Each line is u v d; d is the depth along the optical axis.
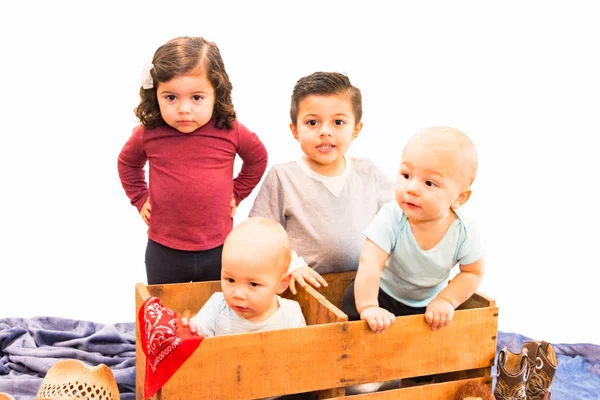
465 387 2.35
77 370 2.26
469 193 2.29
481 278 2.39
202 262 2.65
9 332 2.97
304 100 2.58
